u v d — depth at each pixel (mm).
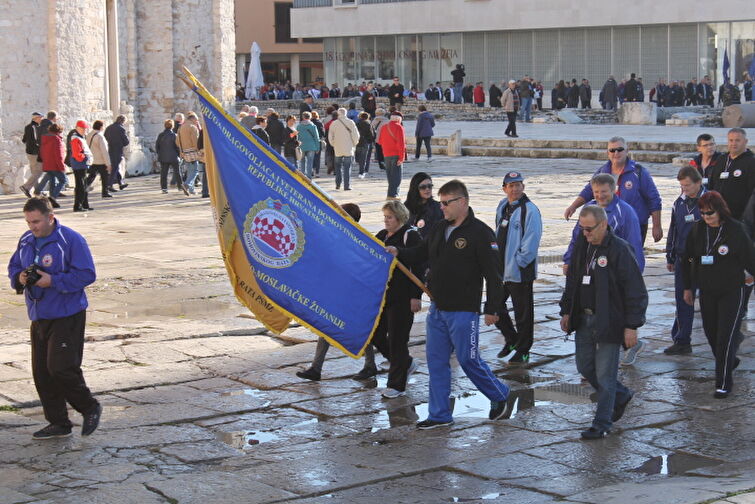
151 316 13844
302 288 9789
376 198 26641
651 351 11914
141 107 35562
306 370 11023
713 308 10031
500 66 70562
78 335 8906
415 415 9734
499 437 8891
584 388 10578
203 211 24641
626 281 8648
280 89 74062
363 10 74375
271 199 9656
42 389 8969
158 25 35469
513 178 11445
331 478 7793
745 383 10500
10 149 28141
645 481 7406
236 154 9531
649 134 42594
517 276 11430
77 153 24297
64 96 29609
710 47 63000
